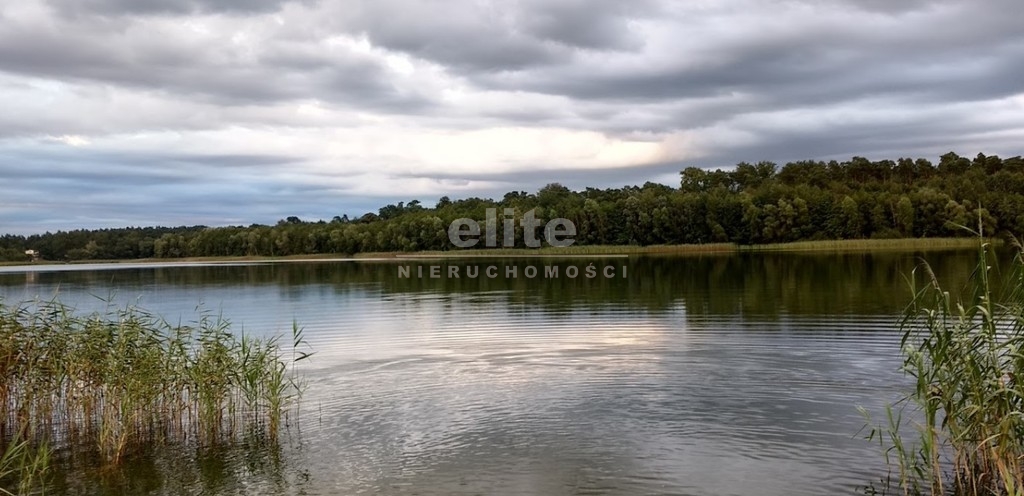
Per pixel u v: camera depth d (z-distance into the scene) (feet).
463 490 30.04
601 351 57.36
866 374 45.93
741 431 36.01
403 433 37.93
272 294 121.49
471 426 38.68
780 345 56.29
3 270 263.49
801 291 97.66
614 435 36.24
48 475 33.88
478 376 50.26
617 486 29.86
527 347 60.59
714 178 378.53
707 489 29.19
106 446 36.68
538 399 43.45
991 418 26.53
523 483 30.53
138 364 40.52
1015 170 337.72
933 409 27.12
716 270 150.92
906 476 29.58
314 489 30.78
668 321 72.69
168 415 41.81
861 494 28.22
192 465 34.45
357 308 95.30
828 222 268.00
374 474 32.24
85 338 42.37
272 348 49.11
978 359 26.89
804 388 43.32
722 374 47.55
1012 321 27.68
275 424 38.40
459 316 83.46
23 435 40.14
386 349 61.62
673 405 40.96
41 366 42.19
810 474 30.32
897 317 68.85
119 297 118.11
